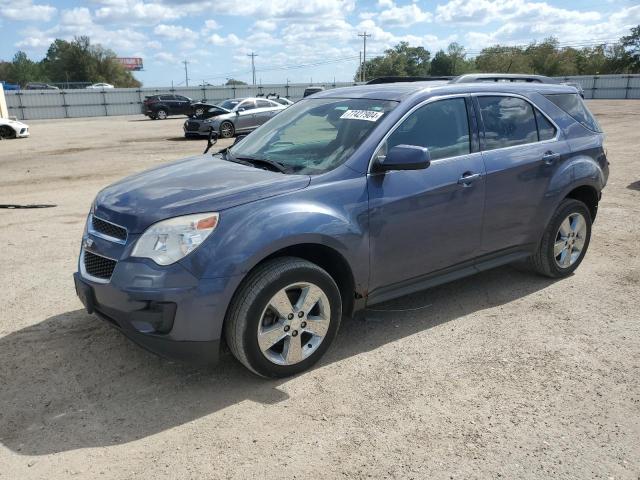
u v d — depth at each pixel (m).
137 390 3.38
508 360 3.71
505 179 4.38
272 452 2.81
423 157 3.48
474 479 2.62
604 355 3.78
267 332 3.31
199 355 3.19
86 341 4.00
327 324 3.57
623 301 4.67
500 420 3.07
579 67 89.81
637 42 83.25
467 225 4.21
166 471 2.68
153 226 3.13
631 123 23.08
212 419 3.09
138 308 3.08
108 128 29.22
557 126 4.90
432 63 105.75
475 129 4.30
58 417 3.11
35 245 6.39
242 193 3.32
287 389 3.38
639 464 2.72
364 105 4.14
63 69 99.50
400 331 4.16
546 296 4.79
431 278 4.20
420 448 2.84
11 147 18.62
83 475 2.65
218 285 3.08
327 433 2.96
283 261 3.33
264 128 4.68
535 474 2.65
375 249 3.72
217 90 56.38
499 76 4.88
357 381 3.47
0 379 3.50
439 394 3.32
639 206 8.07
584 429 2.99
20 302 4.71
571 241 5.11
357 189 3.60
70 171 12.62
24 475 2.65
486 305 4.62
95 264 3.39
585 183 4.99
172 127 29.11
